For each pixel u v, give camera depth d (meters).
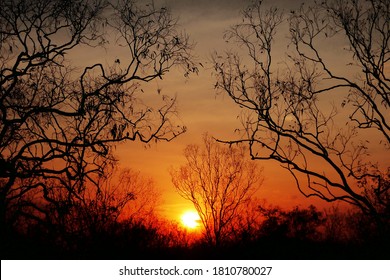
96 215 27.25
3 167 23.55
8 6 24.20
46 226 23.86
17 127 24.61
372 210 27.25
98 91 25.30
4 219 23.22
